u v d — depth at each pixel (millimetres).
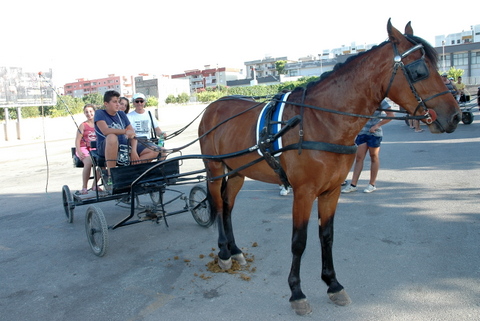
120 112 5918
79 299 3854
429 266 4012
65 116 29438
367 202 6422
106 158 5219
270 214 6199
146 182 5156
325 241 3559
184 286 3994
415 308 3291
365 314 3273
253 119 3930
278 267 4289
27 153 16984
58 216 6992
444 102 2936
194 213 5949
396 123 18734
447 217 5391
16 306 3779
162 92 78375
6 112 22406
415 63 2967
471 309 3209
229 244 4484
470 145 10781
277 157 3510
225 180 4633
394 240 4762
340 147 3207
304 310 3316
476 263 3988
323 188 3348
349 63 3301
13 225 6582
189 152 13758
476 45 50406
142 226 6098
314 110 3332
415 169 8508
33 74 22609
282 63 88688
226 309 3492
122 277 4309
